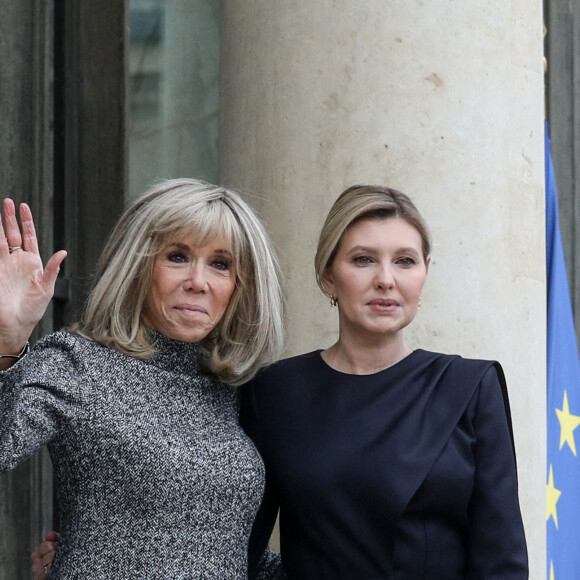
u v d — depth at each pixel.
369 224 4.62
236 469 4.40
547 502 7.12
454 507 4.42
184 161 8.70
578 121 10.62
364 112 6.04
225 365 4.59
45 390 4.17
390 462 4.42
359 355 4.72
